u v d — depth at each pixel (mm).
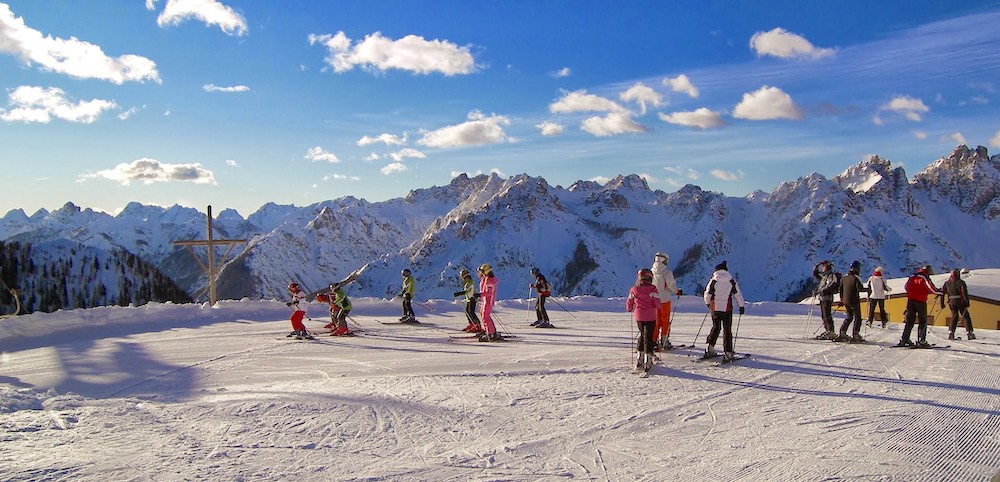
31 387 10445
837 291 16562
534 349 14414
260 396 9164
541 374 11352
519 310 26234
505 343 15586
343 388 9852
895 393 10141
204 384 10672
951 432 8016
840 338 16328
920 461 6910
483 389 9992
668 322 14078
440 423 8070
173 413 8195
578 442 7473
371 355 13594
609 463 6797
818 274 17031
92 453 6551
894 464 6801
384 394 9438
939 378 11375
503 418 8359
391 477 6223
